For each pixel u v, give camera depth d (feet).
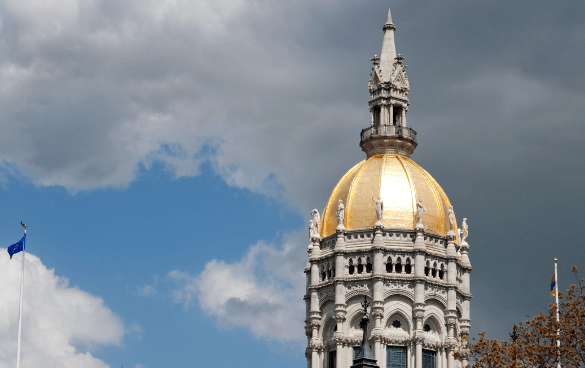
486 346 500.74
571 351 477.77
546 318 492.54
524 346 495.82
